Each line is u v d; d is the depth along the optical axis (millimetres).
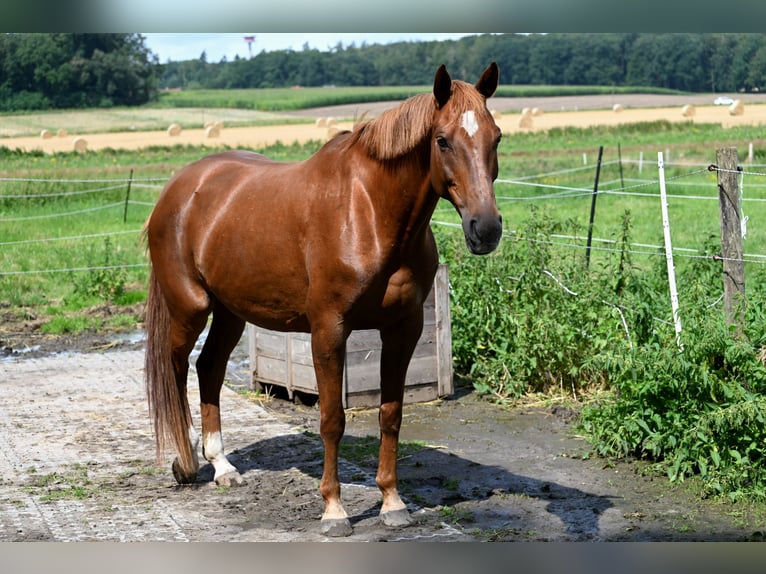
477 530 4203
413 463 5312
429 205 3857
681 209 16141
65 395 6867
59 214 17562
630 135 36438
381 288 3947
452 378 6844
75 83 65562
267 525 4281
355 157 3979
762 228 13008
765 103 56875
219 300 4773
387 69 91000
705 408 4926
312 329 4102
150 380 4941
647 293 6844
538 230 8234
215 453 4934
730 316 5328
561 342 6719
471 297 7387
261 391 7168
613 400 5828
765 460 4773
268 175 4508
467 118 3551
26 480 4941
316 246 4023
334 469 4160
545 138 36656
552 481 4953
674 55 77688
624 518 4371
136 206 19453
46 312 10266
